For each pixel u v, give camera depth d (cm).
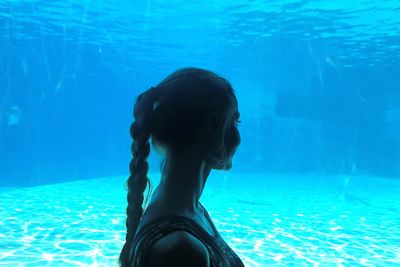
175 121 91
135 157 100
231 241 812
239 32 2286
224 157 95
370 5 1717
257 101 3991
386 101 3353
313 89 3331
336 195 1642
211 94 92
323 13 1853
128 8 1984
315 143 3388
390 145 3188
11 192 1549
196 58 3116
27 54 3409
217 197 1495
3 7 2017
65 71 4244
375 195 1670
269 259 687
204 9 1923
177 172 91
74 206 1214
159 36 2519
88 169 4225
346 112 3288
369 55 2505
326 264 668
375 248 784
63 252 682
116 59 3488
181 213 86
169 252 71
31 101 4597
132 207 101
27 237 789
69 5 1961
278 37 2309
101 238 794
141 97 102
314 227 983
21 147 3459
